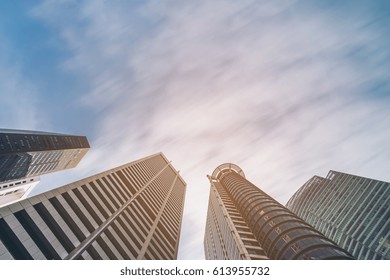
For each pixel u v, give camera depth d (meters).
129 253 31.03
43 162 128.50
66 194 28.75
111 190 41.22
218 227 73.88
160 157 111.69
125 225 35.31
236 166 127.50
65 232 24.00
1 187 119.31
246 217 58.47
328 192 107.19
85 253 24.45
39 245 21.17
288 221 45.09
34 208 23.14
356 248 72.75
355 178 97.62
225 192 94.44
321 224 96.81
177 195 85.56
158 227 48.34
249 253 43.50
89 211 30.52
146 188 59.88
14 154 105.88
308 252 35.31
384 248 63.59
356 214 82.19
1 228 19.38
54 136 133.12
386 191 77.69
